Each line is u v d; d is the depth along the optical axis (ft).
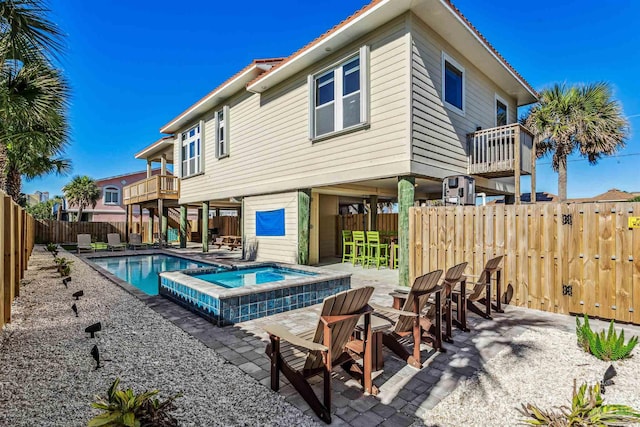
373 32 25.63
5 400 9.07
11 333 14.28
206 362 11.68
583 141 48.88
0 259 13.60
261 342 13.64
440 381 10.56
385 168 24.79
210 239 73.26
